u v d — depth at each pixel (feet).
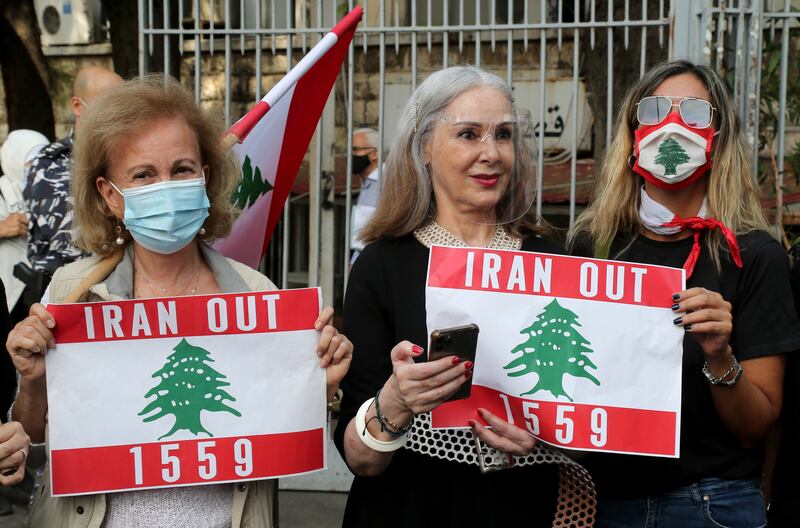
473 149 8.55
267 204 11.18
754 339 8.44
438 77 8.80
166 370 8.00
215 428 8.05
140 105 7.79
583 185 24.85
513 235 9.07
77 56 41.27
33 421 8.13
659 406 8.17
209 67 25.85
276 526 8.65
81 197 8.05
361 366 8.77
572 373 8.20
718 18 14.26
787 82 16.02
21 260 16.96
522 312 8.23
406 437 8.21
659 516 8.61
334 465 17.89
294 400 8.14
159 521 8.04
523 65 25.85
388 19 25.58
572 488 8.54
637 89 9.34
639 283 8.20
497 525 8.27
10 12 33.68
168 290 8.34
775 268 8.53
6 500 15.60
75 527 7.91
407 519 8.43
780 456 9.29
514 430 7.97
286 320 8.14
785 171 16.34
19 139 17.81
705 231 8.92
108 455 7.92
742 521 8.52
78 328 7.88
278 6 22.81
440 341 7.29
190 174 7.97
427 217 9.03
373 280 8.89
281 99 10.85
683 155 8.84
